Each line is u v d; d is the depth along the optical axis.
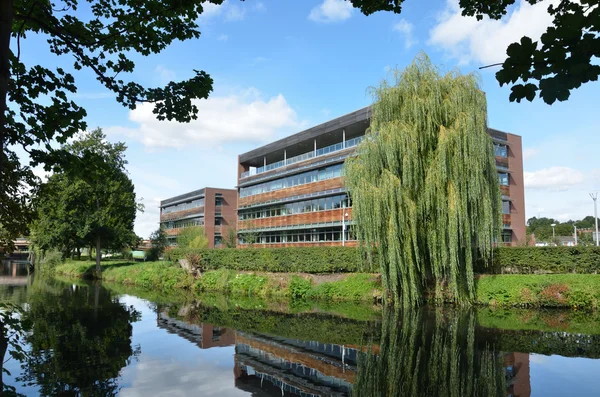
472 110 16.39
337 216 33.19
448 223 16.38
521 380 8.26
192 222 64.56
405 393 7.64
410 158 16.70
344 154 33.06
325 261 24.70
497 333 12.86
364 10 5.77
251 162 49.31
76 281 32.69
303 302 21.42
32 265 50.78
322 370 9.29
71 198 33.44
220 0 6.05
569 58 2.45
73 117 6.71
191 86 6.55
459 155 16.14
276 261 27.30
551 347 11.00
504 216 32.19
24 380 8.14
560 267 19.55
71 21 6.05
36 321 14.70
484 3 4.66
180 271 29.33
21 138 6.62
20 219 8.27
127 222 38.06
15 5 5.62
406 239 16.98
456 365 9.41
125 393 7.62
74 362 9.55
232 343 12.07
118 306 19.14
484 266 20.45
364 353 10.74
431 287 19.52
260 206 43.66
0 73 3.79
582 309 17.34
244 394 7.62
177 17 6.27
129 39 6.29
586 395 7.39
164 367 9.42
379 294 20.55
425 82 17.41
